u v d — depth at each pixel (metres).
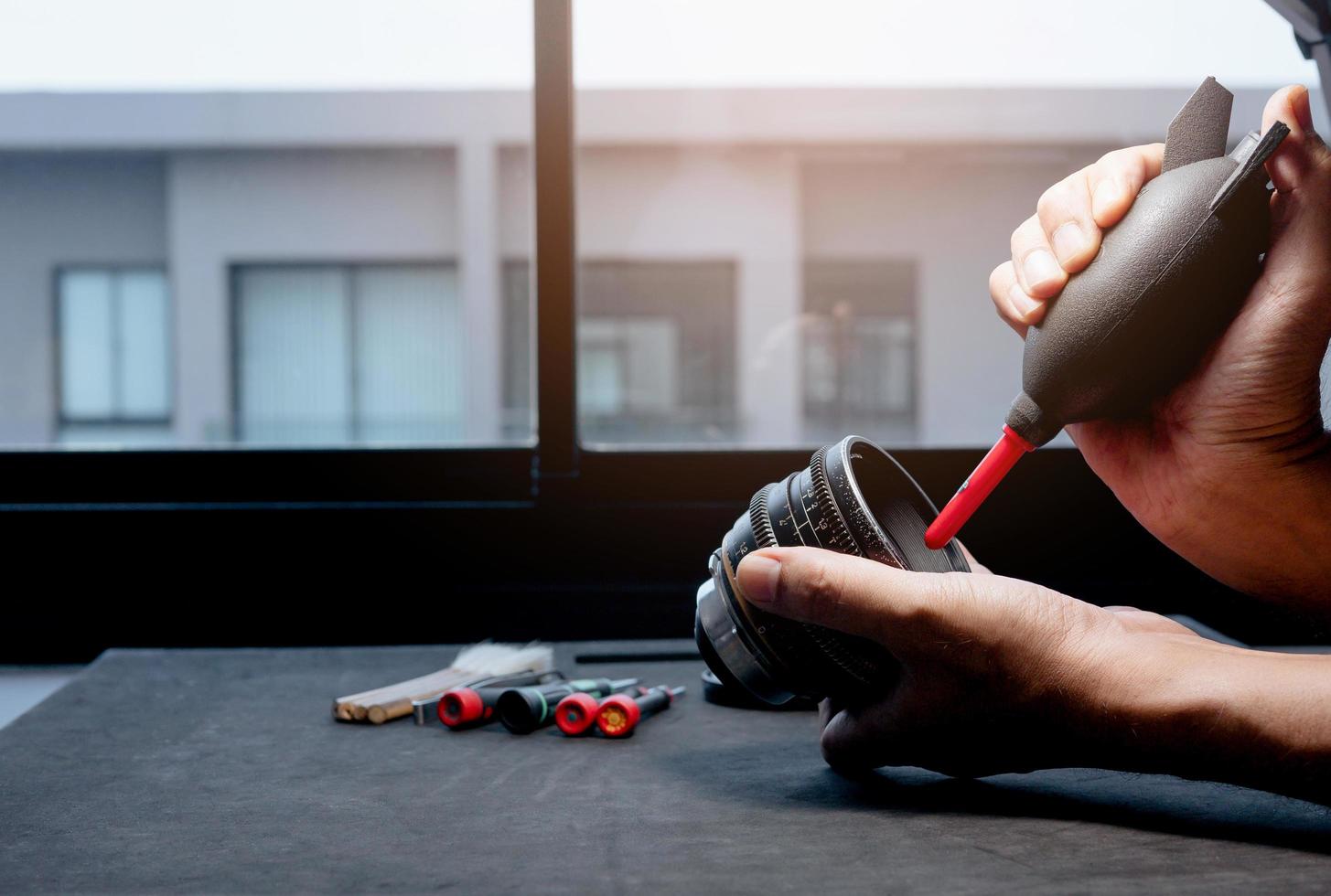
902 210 8.07
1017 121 7.85
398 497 0.96
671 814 0.45
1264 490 0.48
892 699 0.46
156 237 8.02
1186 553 0.53
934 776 0.51
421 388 7.89
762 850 0.40
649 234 8.03
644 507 0.95
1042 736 0.44
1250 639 0.93
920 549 0.53
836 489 0.48
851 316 8.22
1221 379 0.46
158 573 0.93
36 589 0.93
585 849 0.41
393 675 0.74
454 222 7.66
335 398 7.98
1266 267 0.45
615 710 0.59
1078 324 0.44
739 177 8.00
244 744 0.58
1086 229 0.45
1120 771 0.43
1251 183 0.43
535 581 0.95
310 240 7.85
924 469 0.97
